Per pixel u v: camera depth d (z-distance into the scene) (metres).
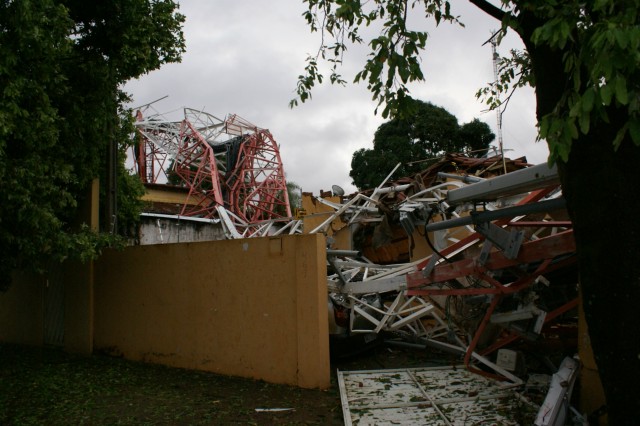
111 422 5.47
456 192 4.88
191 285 8.05
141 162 29.41
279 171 29.30
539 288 5.64
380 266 8.87
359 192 12.38
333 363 8.06
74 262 9.79
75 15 7.54
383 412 5.35
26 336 10.72
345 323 8.02
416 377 6.65
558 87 3.06
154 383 7.09
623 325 2.85
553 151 2.42
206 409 5.83
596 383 4.57
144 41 7.80
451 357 8.02
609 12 2.45
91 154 7.69
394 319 8.45
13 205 5.80
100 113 7.37
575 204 3.03
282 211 30.45
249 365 7.21
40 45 5.67
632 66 2.19
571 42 2.83
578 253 3.09
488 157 11.12
